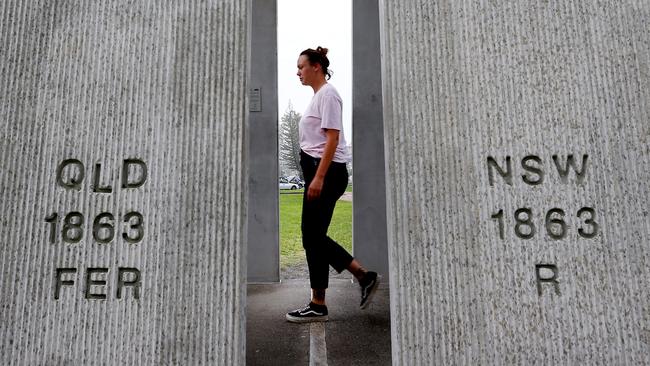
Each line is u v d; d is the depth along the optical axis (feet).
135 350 3.89
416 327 3.95
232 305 3.97
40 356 3.86
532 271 4.03
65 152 4.17
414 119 4.28
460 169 4.19
